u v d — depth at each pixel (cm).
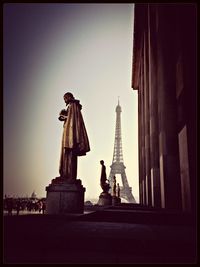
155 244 349
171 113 1461
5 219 636
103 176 3067
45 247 342
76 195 1054
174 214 795
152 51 2206
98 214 780
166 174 1390
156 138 2008
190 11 990
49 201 1052
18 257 295
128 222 683
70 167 1134
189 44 999
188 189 949
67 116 1202
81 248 348
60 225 527
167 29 1617
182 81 1059
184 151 1012
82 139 1175
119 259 302
